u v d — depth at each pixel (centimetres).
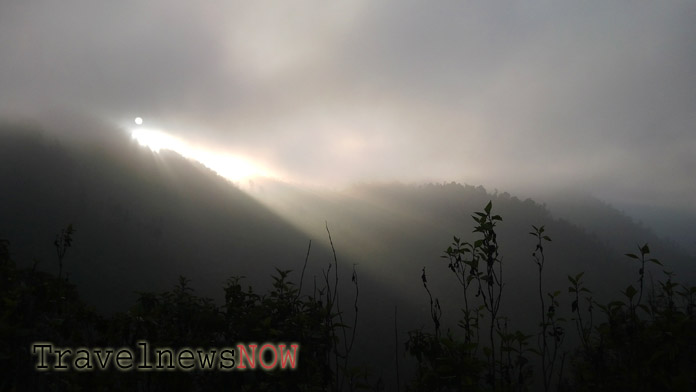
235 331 432
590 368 408
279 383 395
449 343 386
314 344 411
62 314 444
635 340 382
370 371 421
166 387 414
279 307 431
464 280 424
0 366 364
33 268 447
